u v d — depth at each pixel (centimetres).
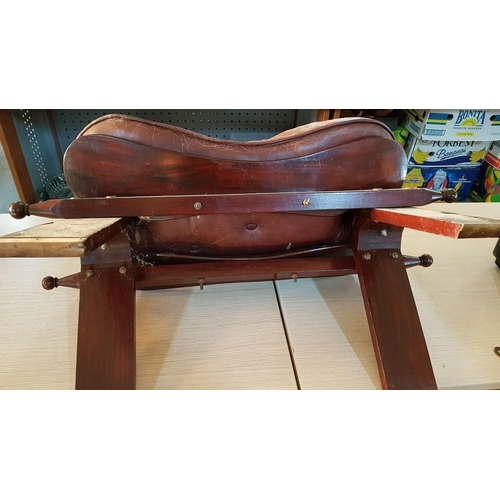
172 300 87
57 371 71
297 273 82
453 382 72
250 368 73
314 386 70
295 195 52
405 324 71
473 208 128
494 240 114
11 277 93
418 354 69
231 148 55
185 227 69
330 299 89
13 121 133
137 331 79
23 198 142
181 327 80
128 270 70
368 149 58
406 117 163
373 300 72
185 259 78
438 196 55
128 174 54
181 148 54
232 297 89
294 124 167
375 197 54
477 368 75
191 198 51
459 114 147
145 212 51
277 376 72
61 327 80
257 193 54
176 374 71
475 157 167
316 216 70
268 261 79
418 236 116
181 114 161
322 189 60
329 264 80
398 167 60
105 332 65
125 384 64
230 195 52
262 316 84
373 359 75
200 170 55
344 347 78
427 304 90
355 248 77
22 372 70
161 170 54
